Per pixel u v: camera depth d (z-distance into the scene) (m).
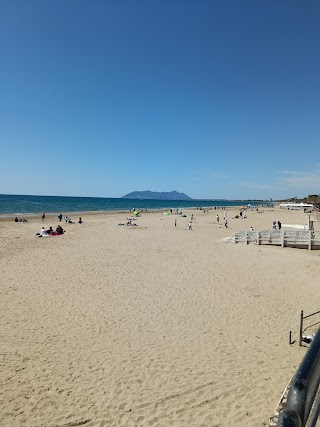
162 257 22.27
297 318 11.70
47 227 40.44
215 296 14.08
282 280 16.59
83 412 6.81
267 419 6.48
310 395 1.68
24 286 14.95
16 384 7.62
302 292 14.66
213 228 43.59
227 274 17.75
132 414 6.79
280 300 13.59
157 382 7.88
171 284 15.80
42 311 12.02
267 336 10.29
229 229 42.44
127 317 11.68
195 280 16.55
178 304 13.06
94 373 8.19
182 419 6.66
